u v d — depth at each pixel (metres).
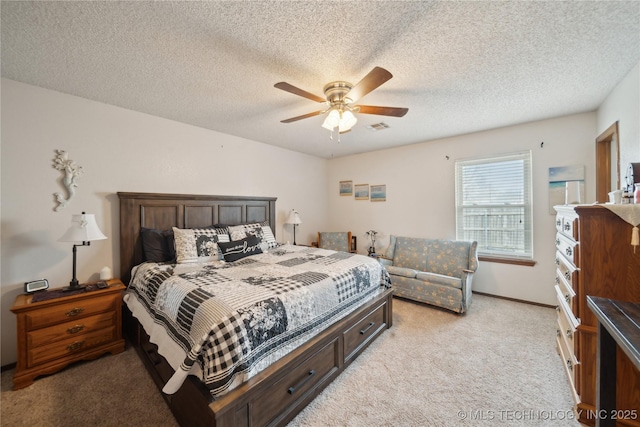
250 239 3.04
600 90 2.33
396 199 4.44
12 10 1.31
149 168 2.86
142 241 2.72
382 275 2.74
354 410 1.63
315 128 3.36
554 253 3.14
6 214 2.06
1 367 2.04
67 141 2.34
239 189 3.76
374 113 2.08
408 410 1.63
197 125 3.22
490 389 1.80
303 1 1.28
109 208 2.59
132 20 1.41
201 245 2.73
